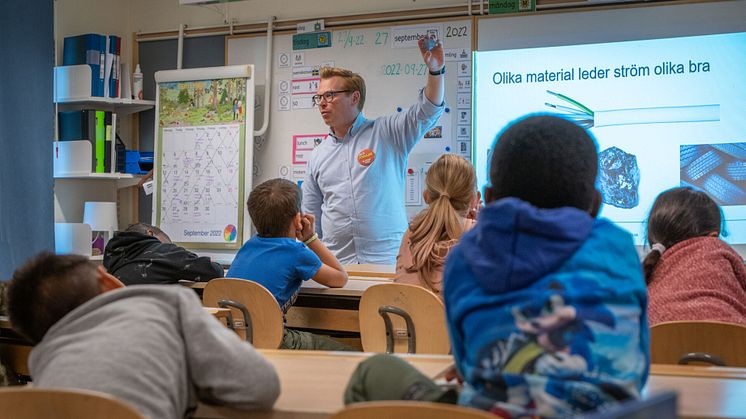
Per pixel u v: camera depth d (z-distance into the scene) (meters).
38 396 1.11
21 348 2.85
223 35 5.83
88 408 1.10
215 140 5.63
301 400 1.37
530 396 1.04
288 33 5.64
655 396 0.80
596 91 4.82
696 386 1.39
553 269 1.11
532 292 1.09
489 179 1.28
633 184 4.74
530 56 4.96
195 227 5.66
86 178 5.84
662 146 4.70
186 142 5.70
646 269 2.14
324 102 4.60
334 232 4.75
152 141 6.00
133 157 5.86
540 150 1.20
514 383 1.05
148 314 1.34
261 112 5.75
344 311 3.14
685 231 2.14
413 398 1.21
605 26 4.83
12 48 4.75
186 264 3.32
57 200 5.72
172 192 5.73
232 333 1.40
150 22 6.07
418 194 5.29
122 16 6.12
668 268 2.11
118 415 1.08
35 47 4.88
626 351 1.07
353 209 4.68
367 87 5.42
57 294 1.36
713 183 4.60
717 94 4.61
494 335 1.09
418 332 2.68
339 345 2.92
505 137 1.25
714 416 1.19
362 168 4.65
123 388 1.23
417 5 5.30
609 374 1.05
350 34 5.46
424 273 2.75
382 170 4.64
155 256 3.34
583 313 1.07
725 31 4.62
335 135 4.75
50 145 4.95
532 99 4.95
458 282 1.17
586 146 1.22
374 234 4.67
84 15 5.91
